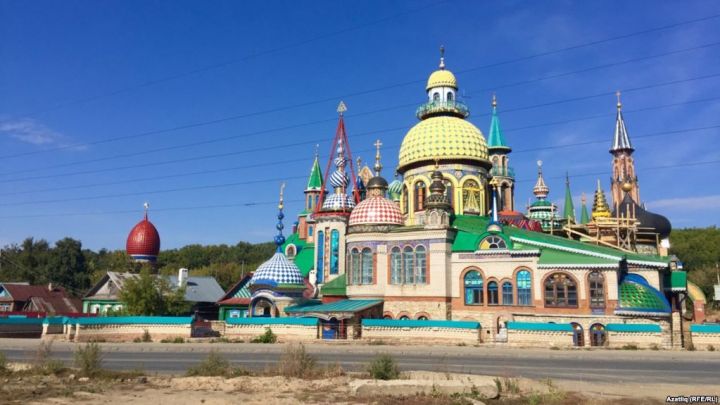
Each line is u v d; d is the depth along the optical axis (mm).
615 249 61406
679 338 49344
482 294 57219
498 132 86938
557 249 55281
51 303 92938
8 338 61594
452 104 71938
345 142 81500
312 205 93562
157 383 24312
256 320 55906
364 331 52594
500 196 84750
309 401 20328
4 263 130250
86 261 144125
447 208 61062
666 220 82312
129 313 64812
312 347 47031
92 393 21750
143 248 97875
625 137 99438
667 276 61938
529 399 20516
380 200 65125
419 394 21234
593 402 20109
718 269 117625
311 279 74125
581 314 52688
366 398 20719
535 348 46031
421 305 58656
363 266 62875
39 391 22000
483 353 41531
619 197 98250
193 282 94625
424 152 68625
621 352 42375
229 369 28203
